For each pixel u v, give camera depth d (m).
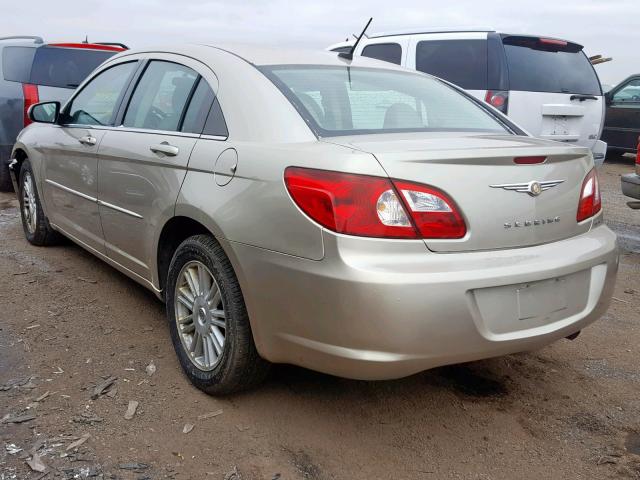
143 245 3.52
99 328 3.79
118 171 3.70
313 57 3.50
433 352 2.39
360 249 2.35
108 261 4.13
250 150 2.75
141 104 3.78
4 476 2.39
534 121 7.11
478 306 2.45
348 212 2.36
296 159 2.54
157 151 3.30
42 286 4.45
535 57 7.27
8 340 3.57
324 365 2.51
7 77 7.62
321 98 3.02
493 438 2.81
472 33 7.29
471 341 2.44
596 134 7.73
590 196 2.95
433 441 2.77
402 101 3.32
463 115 3.45
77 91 4.66
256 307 2.67
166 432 2.74
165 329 3.81
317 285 2.40
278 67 3.20
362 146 2.52
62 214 4.71
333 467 2.56
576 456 2.70
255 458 2.60
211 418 2.87
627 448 2.76
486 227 2.51
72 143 4.33
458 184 2.46
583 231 2.91
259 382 3.01
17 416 2.80
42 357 3.38
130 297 4.30
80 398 2.98
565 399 3.17
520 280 2.51
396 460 2.63
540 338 2.62
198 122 3.20
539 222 2.66
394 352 2.35
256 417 2.89
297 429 2.81
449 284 2.36
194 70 3.41
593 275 2.86
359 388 3.19
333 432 2.80
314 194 2.41
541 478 2.55
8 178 7.86
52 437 2.66
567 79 7.41
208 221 2.84
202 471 2.50
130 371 3.27
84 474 2.43
